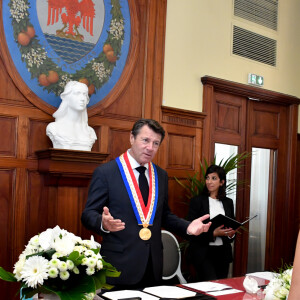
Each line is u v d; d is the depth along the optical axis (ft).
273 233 17.79
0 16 10.92
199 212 11.87
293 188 18.31
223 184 12.25
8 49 11.03
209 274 10.83
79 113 11.18
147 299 6.15
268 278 8.20
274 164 18.06
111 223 6.30
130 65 13.23
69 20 12.03
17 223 11.06
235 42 16.38
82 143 11.09
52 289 4.47
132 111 13.34
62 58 11.91
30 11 11.39
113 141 12.91
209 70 15.44
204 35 15.30
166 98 14.17
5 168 10.94
